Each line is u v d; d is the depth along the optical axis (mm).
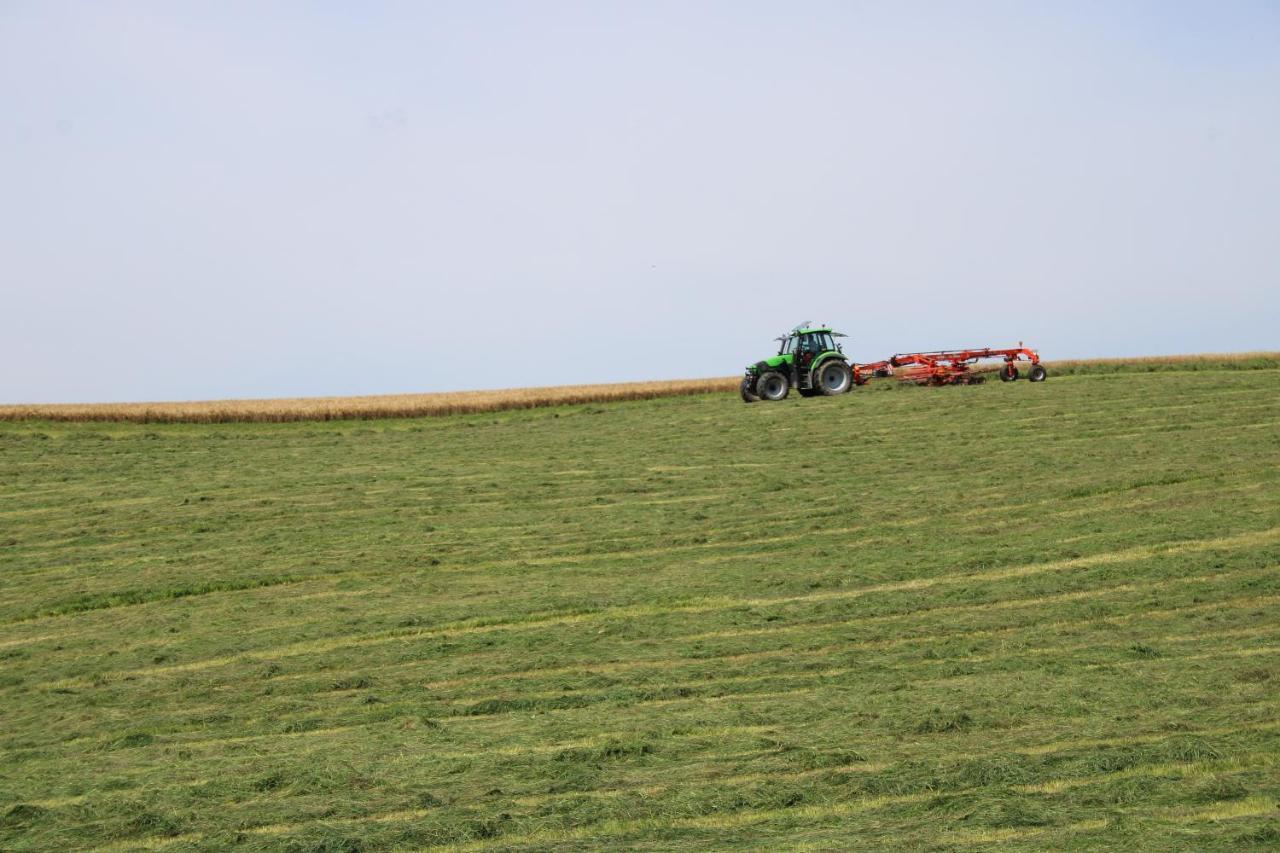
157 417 67500
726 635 25422
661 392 76875
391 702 22109
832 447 46812
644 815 15164
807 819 14742
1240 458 38469
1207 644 21938
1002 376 61938
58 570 35125
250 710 22125
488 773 17422
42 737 21219
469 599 29688
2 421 65375
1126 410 49812
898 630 24734
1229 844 12570
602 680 22547
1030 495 36281
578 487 42969
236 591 32000
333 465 51312
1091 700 18891
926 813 14562
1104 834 13141
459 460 50844
